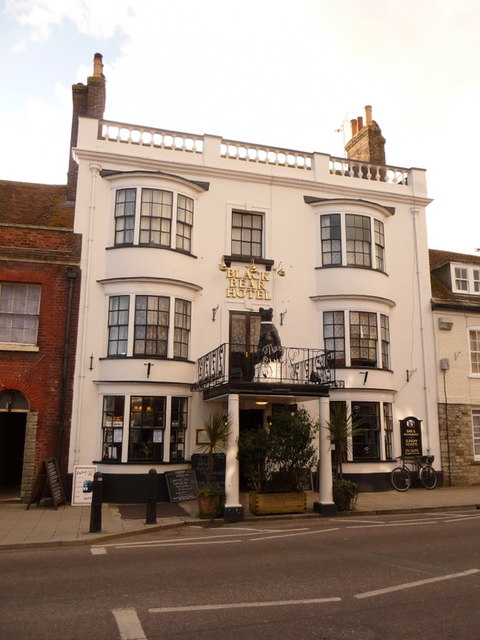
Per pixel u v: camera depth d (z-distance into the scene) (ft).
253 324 51.44
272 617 16.81
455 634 15.33
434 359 56.95
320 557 25.18
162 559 25.13
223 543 29.35
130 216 48.73
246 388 39.86
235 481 38.24
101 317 47.37
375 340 53.72
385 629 15.76
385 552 26.16
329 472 40.73
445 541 28.76
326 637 15.21
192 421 47.85
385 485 51.49
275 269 52.95
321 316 53.31
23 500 43.47
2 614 17.20
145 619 16.69
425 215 59.88
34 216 51.47
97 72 56.13
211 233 51.75
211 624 16.22
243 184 53.72
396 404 54.60
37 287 47.29
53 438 44.65
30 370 45.27
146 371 46.03
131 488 44.37
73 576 21.90
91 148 49.90
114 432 45.50
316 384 42.19
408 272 57.93
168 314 47.70
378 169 60.18
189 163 52.11
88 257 47.83
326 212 55.06
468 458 55.98
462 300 60.08
